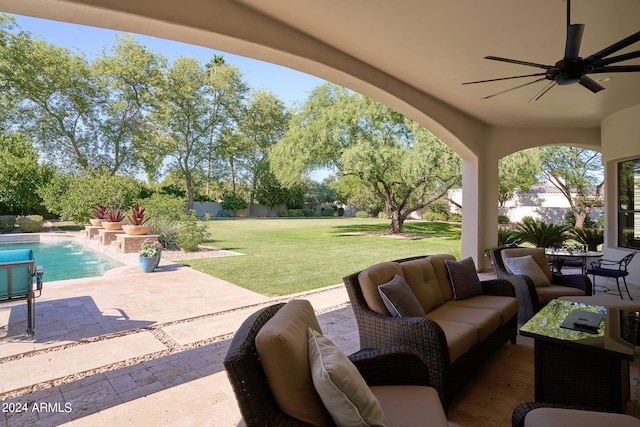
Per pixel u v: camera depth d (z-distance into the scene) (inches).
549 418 58.4
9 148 574.6
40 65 727.1
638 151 225.8
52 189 544.1
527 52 149.9
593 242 346.3
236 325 146.6
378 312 99.1
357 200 1055.6
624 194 255.0
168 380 101.3
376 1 115.0
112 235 392.2
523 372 111.1
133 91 883.4
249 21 122.1
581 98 209.6
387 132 495.8
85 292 198.7
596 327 95.9
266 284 223.3
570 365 87.9
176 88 936.3
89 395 93.2
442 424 56.7
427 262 130.9
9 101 716.0
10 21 692.1
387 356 70.9
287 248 401.4
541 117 251.3
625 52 150.1
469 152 257.4
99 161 851.4
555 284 164.7
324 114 514.6
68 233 519.8
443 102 218.7
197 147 1008.9
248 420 42.9
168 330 140.0
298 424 46.6
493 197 275.3
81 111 808.9
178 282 225.3
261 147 1130.7
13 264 125.6
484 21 125.2
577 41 105.3
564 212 669.9
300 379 48.6
